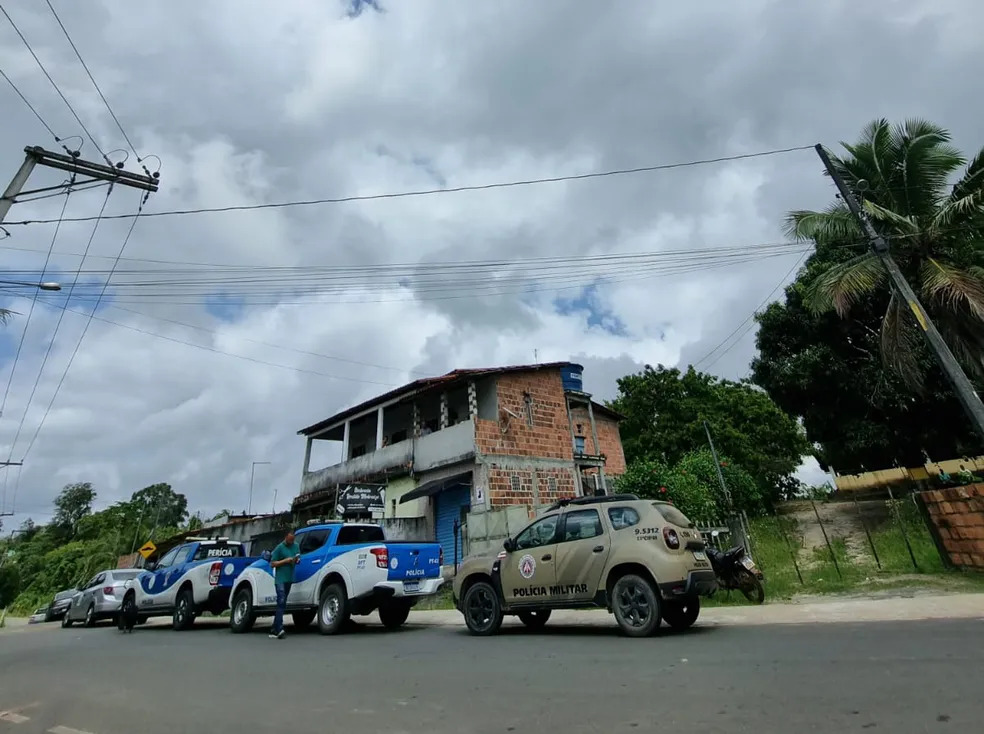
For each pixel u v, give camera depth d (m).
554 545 8.27
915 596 9.34
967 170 15.77
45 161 11.66
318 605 10.53
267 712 4.90
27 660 9.29
